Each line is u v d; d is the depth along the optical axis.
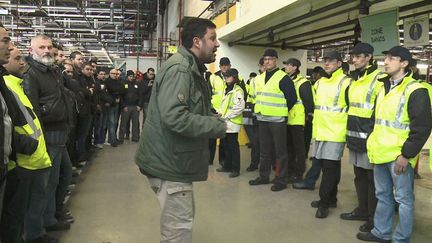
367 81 3.19
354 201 4.16
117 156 6.25
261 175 4.76
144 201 4.00
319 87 3.63
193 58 1.90
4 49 1.88
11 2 10.91
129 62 14.52
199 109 1.90
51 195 2.96
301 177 4.79
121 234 3.15
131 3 14.28
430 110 2.61
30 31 14.27
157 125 1.87
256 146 5.43
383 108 2.82
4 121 1.89
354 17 5.29
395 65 2.72
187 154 1.86
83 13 11.98
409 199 2.74
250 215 3.67
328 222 3.51
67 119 2.95
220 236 3.18
